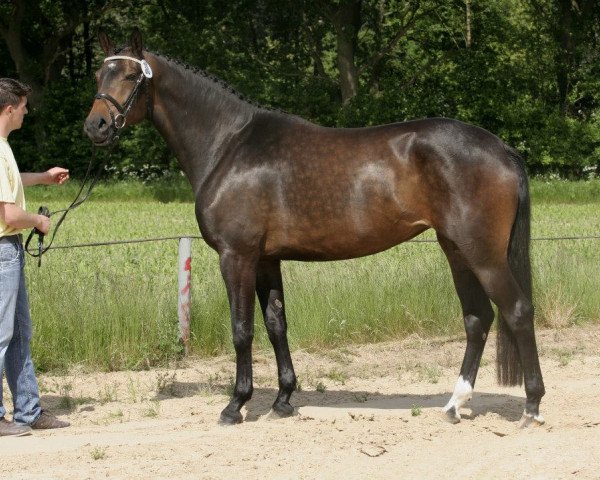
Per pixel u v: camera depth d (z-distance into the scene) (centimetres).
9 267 690
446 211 657
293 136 708
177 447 639
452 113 3891
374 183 673
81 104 3834
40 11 3769
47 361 955
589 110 4075
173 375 898
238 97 734
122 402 816
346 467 593
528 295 671
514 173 661
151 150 3678
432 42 4000
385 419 716
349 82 3775
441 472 580
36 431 717
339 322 1054
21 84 698
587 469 562
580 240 1653
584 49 3972
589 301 1173
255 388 858
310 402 802
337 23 3762
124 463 607
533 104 3872
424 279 1130
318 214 689
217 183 715
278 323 741
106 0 3969
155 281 1166
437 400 800
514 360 677
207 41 3662
